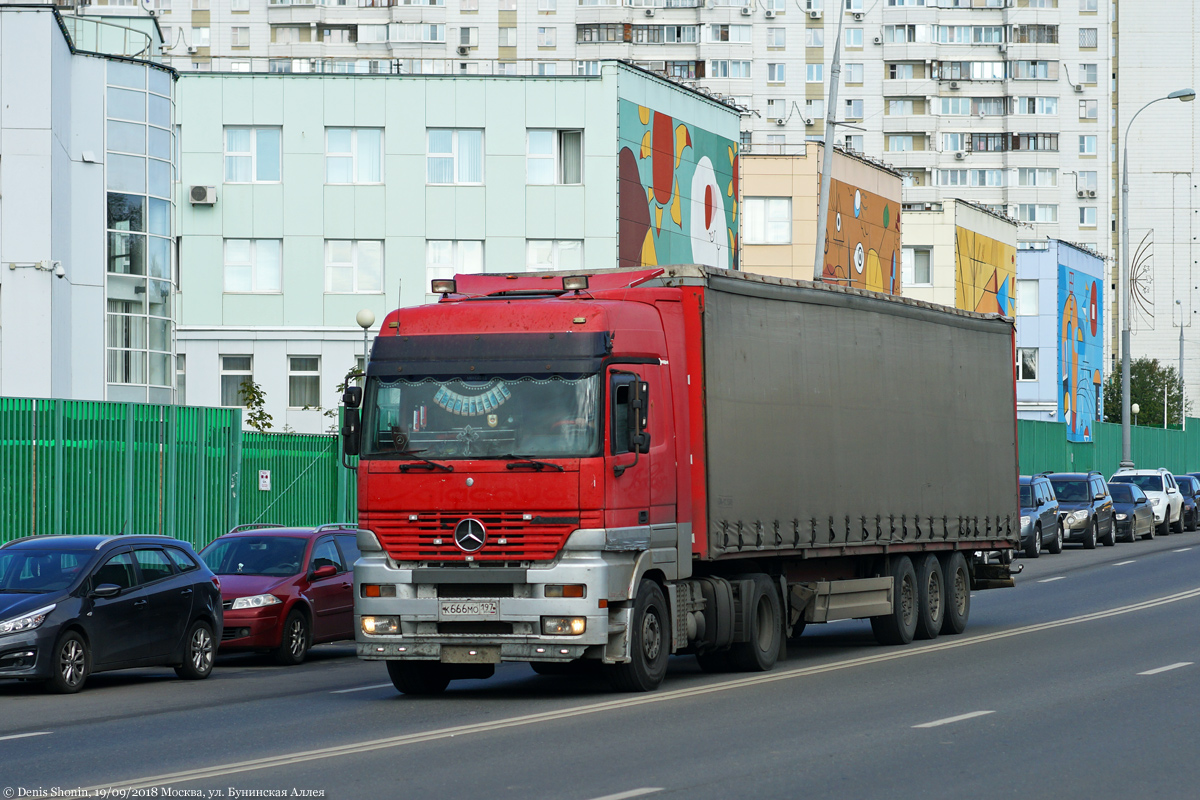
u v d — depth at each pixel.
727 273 24.17
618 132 69.38
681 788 14.23
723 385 23.80
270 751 16.86
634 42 175.12
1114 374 167.75
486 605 20.84
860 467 27.91
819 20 179.50
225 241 69.31
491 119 69.88
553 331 21.30
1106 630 31.44
